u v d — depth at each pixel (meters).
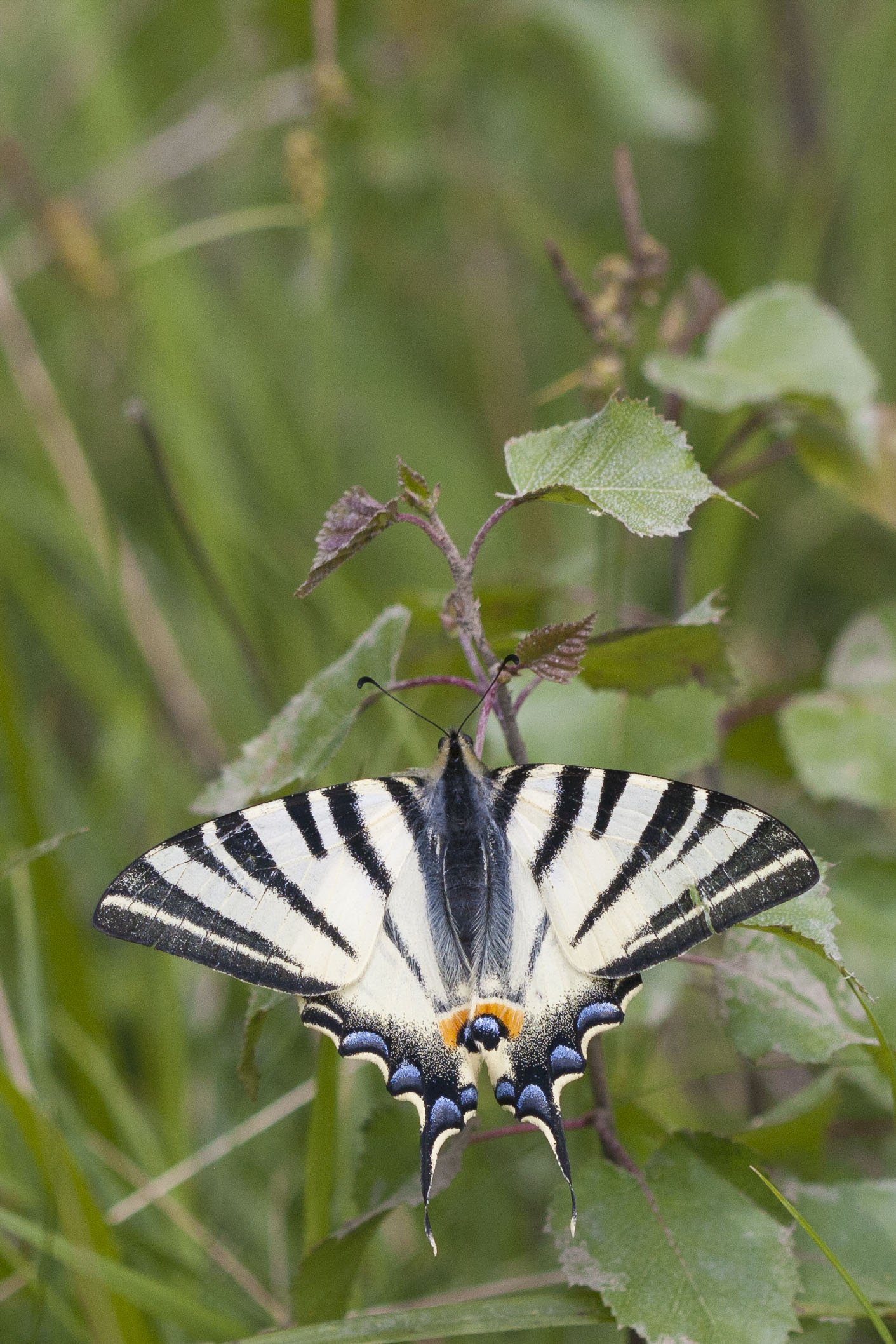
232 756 1.29
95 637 1.31
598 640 1.20
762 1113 1.25
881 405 1.25
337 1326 1.19
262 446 1.43
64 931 1.25
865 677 1.25
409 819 1.21
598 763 1.24
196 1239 1.23
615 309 1.24
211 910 1.20
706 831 1.20
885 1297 1.20
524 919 1.20
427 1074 1.20
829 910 1.19
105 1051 1.25
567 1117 1.23
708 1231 1.19
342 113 1.29
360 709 1.20
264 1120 1.23
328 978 1.20
